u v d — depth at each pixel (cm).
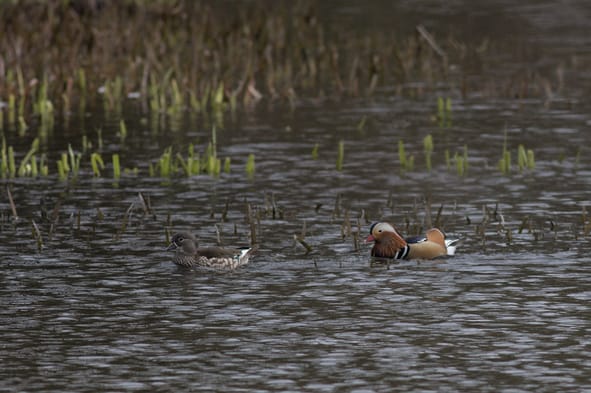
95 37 3766
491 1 5156
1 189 2144
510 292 1491
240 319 1392
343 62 3653
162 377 1198
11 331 1351
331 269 1609
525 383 1177
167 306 1446
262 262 1648
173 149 2509
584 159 2362
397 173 2262
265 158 2409
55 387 1169
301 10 4853
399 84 3303
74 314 1416
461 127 2728
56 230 1838
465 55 3794
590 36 4159
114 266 1631
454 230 1819
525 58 3728
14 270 1611
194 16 4481
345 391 1157
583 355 1256
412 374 1205
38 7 4428
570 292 1488
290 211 1952
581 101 3028
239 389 1163
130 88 3225
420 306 1438
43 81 2994
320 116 2884
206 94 3017
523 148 2342
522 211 1939
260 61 3500
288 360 1248
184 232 1644
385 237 1666
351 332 1340
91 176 2256
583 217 1839
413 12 4806
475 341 1305
